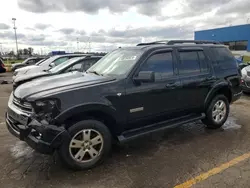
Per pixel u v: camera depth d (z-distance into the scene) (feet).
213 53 16.31
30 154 12.42
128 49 14.23
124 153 12.69
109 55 15.48
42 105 9.70
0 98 27.76
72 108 9.96
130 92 11.71
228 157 12.10
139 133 12.41
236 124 17.88
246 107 23.71
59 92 10.09
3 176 10.28
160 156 12.30
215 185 9.55
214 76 15.78
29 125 9.73
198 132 16.06
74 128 10.27
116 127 11.68
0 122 17.99
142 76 11.57
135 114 12.08
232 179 9.98
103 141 11.12
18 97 10.74
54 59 33.99
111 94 11.12
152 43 15.47
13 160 11.76
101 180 10.03
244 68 31.58
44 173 10.55
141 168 11.03
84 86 10.75
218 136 15.28
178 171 10.71
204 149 13.16
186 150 13.04
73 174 10.49
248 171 10.65
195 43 16.07
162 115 13.34
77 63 24.86
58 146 9.83
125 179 10.09
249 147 13.42
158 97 12.84
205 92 15.34
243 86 29.45
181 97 13.99
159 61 13.15
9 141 14.24
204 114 15.87
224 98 16.63
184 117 14.90
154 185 9.62
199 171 10.69
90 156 10.91
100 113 11.01
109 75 12.54
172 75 13.58
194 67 14.87
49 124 9.68
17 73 32.63
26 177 10.21
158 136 15.31
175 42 15.03
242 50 123.34
